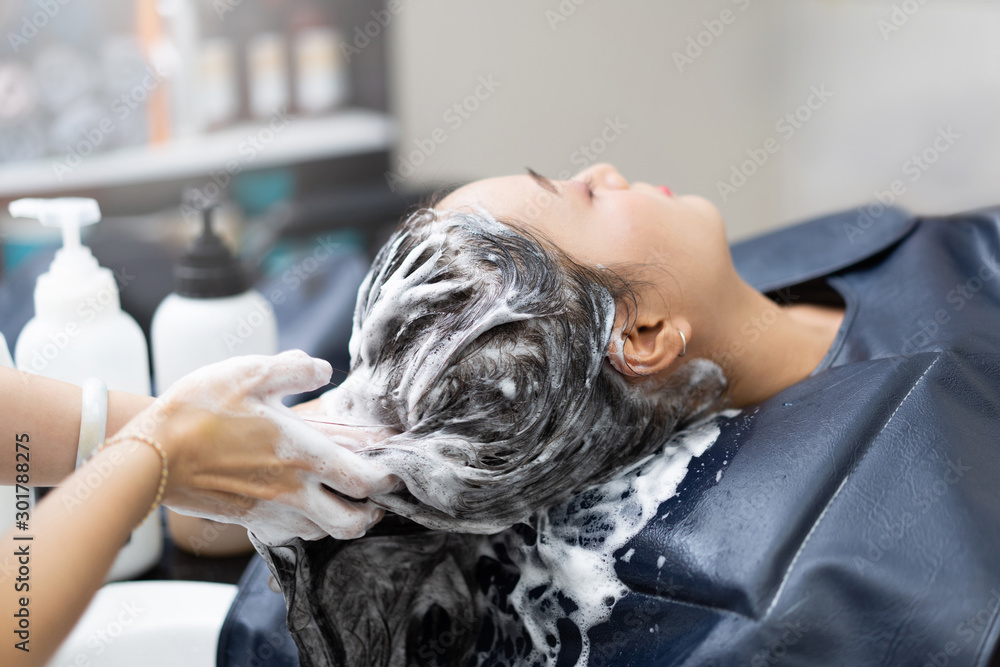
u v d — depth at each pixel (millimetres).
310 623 508
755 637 409
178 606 590
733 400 596
